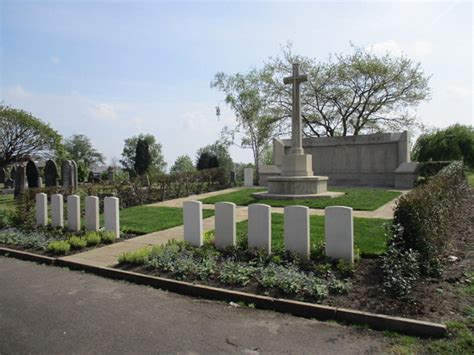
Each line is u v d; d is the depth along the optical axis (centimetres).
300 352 365
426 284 505
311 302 477
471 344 361
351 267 561
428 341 379
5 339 403
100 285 609
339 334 407
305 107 2939
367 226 861
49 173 2117
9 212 1201
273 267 583
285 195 1425
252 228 680
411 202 546
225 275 571
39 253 818
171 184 1842
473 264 592
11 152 3931
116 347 381
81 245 841
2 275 680
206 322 446
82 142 9119
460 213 1063
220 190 2156
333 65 2825
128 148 7100
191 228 762
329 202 1298
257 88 3394
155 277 606
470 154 2748
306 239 629
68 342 393
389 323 413
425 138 2947
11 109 3872
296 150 1513
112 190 1521
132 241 899
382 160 2086
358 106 2817
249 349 374
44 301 529
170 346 382
